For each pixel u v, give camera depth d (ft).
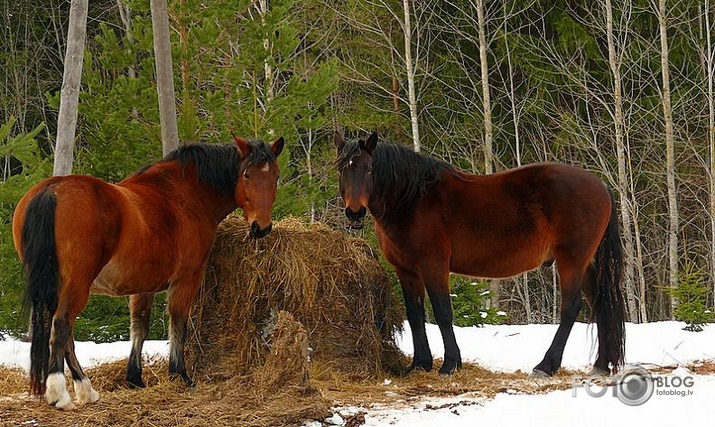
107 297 43.88
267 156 24.35
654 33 80.28
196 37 49.96
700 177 78.23
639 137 79.77
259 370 23.98
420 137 83.71
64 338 20.07
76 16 41.39
